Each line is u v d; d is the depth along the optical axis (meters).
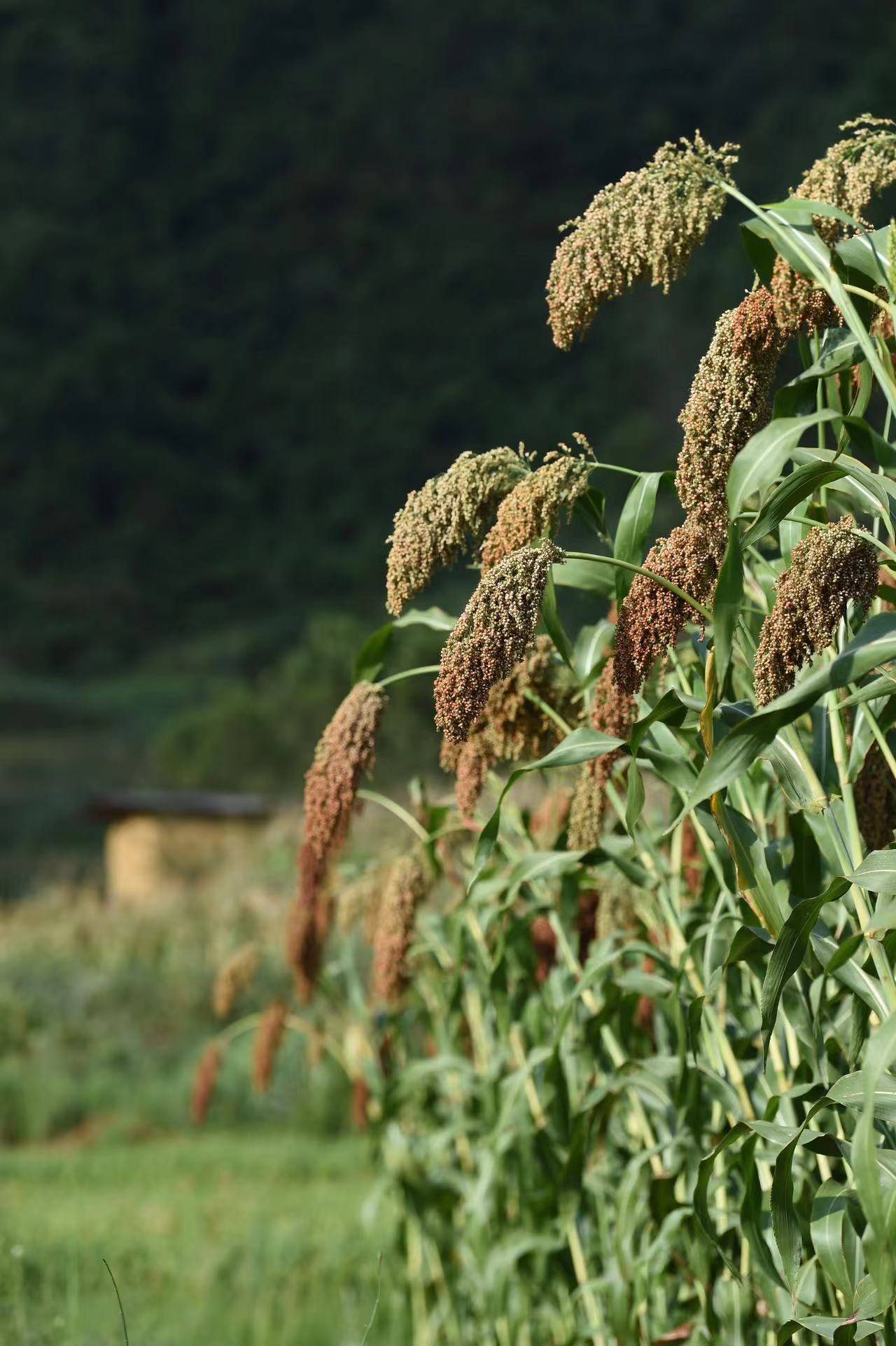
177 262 159.00
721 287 69.06
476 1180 5.89
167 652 120.12
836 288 2.89
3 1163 13.08
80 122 163.75
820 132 81.00
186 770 40.03
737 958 3.39
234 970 7.28
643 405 102.31
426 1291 6.26
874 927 2.85
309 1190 11.52
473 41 166.88
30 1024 17.94
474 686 2.94
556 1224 5.04
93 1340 6.12
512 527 3.22
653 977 4.14
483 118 162.00
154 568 133.25
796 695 2.69
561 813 4.93
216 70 171.62
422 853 5.27
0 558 129.00
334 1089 15.25
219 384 151.50
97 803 27.38
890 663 3.07
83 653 119.56
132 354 147.50
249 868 23.53
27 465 136.25
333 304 158.38
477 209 160.38
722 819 3.19
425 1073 5.84
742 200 3.07
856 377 3.40
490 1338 5.59
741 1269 4.09
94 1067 17.02
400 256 158.50
